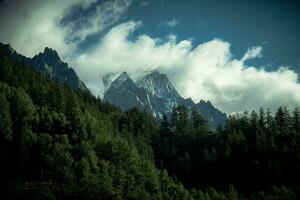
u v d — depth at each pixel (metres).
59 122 144.50
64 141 132.88
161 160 191.12
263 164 175.00
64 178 120.44
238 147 188.50
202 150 196.38
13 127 135.62
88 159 129.50
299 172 168.25
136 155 152.25
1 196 111.31
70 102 171.50
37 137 131.75
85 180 120.19
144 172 142.88
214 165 184.62
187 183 179.00
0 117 133.50
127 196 123.50
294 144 179.62
